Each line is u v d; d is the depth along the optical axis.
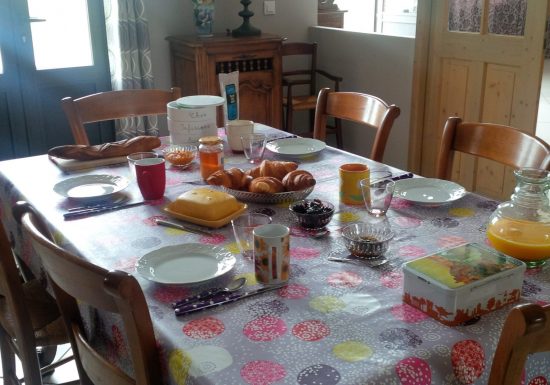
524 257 1.20
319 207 1.45
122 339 1.15
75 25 3.78
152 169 1.62
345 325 1.02
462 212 1.52
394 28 6.80
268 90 3.98
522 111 3.16
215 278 1.18
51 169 1.92
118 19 3.64
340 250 1.32
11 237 1.83
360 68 4.11
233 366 0.91
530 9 3.01
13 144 3.75
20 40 3.60
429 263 1.08
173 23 4.04
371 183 1.49
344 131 4.39
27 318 1.45
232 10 4.23
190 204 1.49
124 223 1.50
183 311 1.07
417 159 3.84
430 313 1.03
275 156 2.03
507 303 1.06
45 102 3.79
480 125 1.80
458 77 3.49
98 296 0.97
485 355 0.96
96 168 1.93
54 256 1.01
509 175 3.33
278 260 1.15
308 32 4.54
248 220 1.33
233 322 1.04
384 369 0.90
